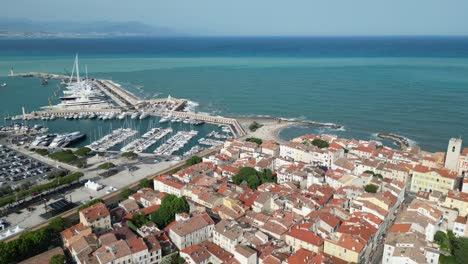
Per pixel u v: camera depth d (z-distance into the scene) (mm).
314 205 194625
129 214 192250
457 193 198000
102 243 155000
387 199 194375
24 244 157250
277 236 171000
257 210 198750
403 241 156500
